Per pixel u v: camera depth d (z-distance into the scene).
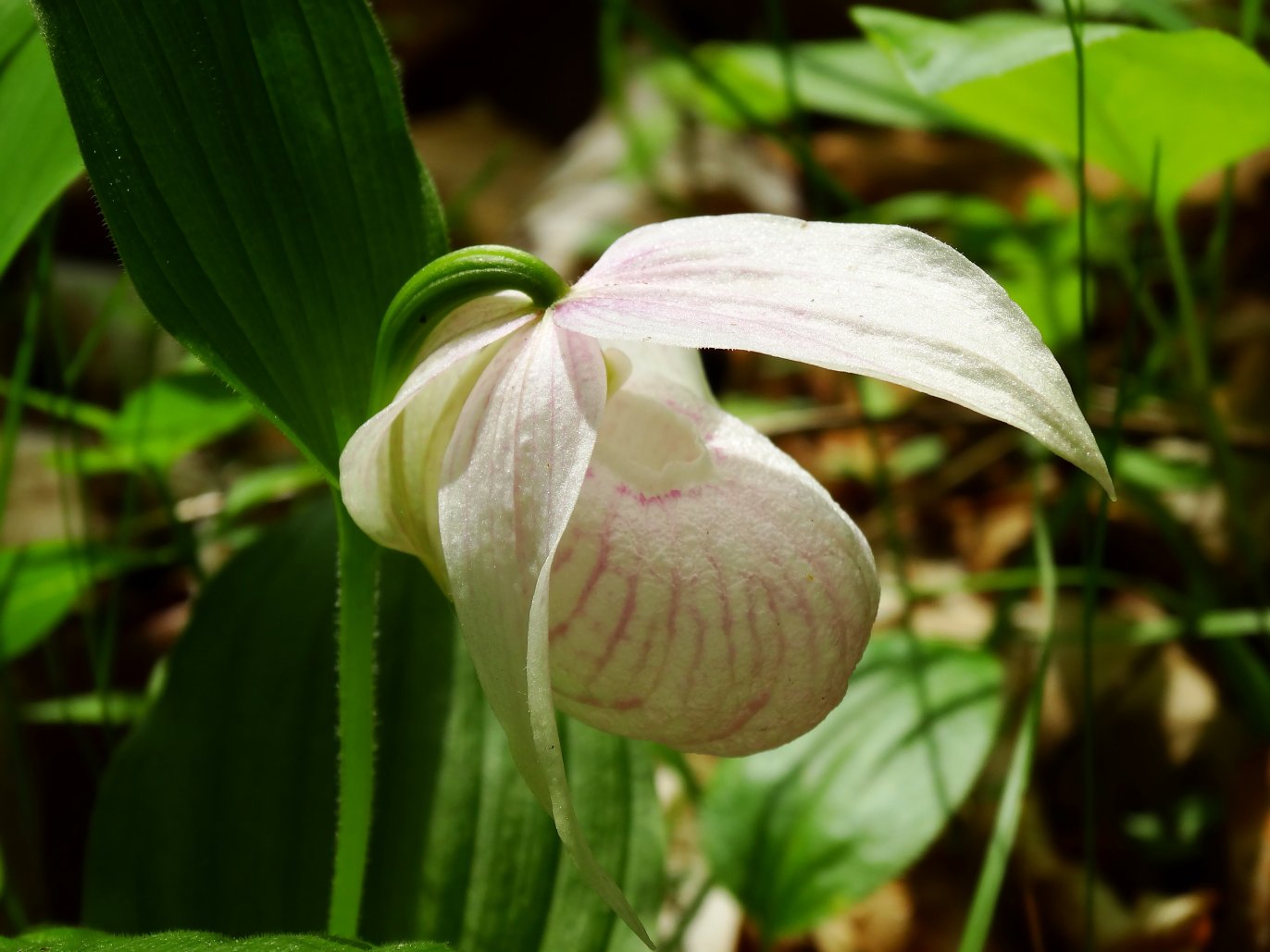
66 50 0.25
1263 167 0.54
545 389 0.24
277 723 0.30
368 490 0.25
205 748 0.30
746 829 0.29
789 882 0.29
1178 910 0.33
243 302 0.25
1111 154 0.32
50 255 0.31
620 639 0.25
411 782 0.30
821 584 0.25
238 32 0.26
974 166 0.63
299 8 0.26
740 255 0.25
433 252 0.27
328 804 0.30
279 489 0.38
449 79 0.86
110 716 0.34
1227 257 0.51
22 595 0.32
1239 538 0.35
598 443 0.25
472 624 0.24
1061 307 0.40
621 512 0.25
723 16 0.82
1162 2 0.35
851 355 0.24
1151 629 0.34
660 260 0.25
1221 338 0.46
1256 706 0.34
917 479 0.46
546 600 0.24
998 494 0.44
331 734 0.30
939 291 0.24
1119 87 0.30
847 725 0.30
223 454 0.51
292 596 0.30
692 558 0.25
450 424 0.25
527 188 0.75
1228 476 0.35
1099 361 0.47
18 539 0.43
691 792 0.32
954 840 0.34
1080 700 0.36
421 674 0.30
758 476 0.25
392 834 0.29
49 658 0.33
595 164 0.68
